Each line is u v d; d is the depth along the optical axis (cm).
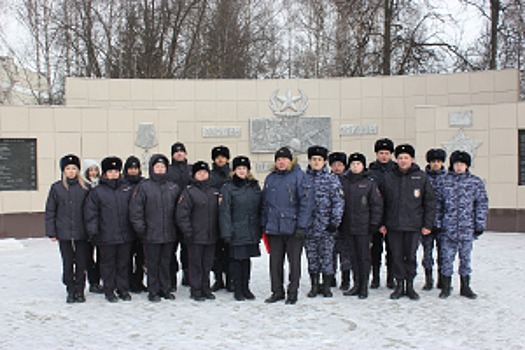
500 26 1961
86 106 1356
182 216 709
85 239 709
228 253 768
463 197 721
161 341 539
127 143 1373
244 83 1507
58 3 2430
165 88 1501
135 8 2484
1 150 1301
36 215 1322
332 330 574
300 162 1485
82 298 711
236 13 2673
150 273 719
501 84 1427
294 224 692
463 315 630
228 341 538
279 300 712
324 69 2709
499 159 1311
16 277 857
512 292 740
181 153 812
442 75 1474
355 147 1505
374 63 2219
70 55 2522
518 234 1284
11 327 591
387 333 562
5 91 2383
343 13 2181
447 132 1357
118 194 719
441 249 739
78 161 728
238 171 721
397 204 722
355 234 728
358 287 746
